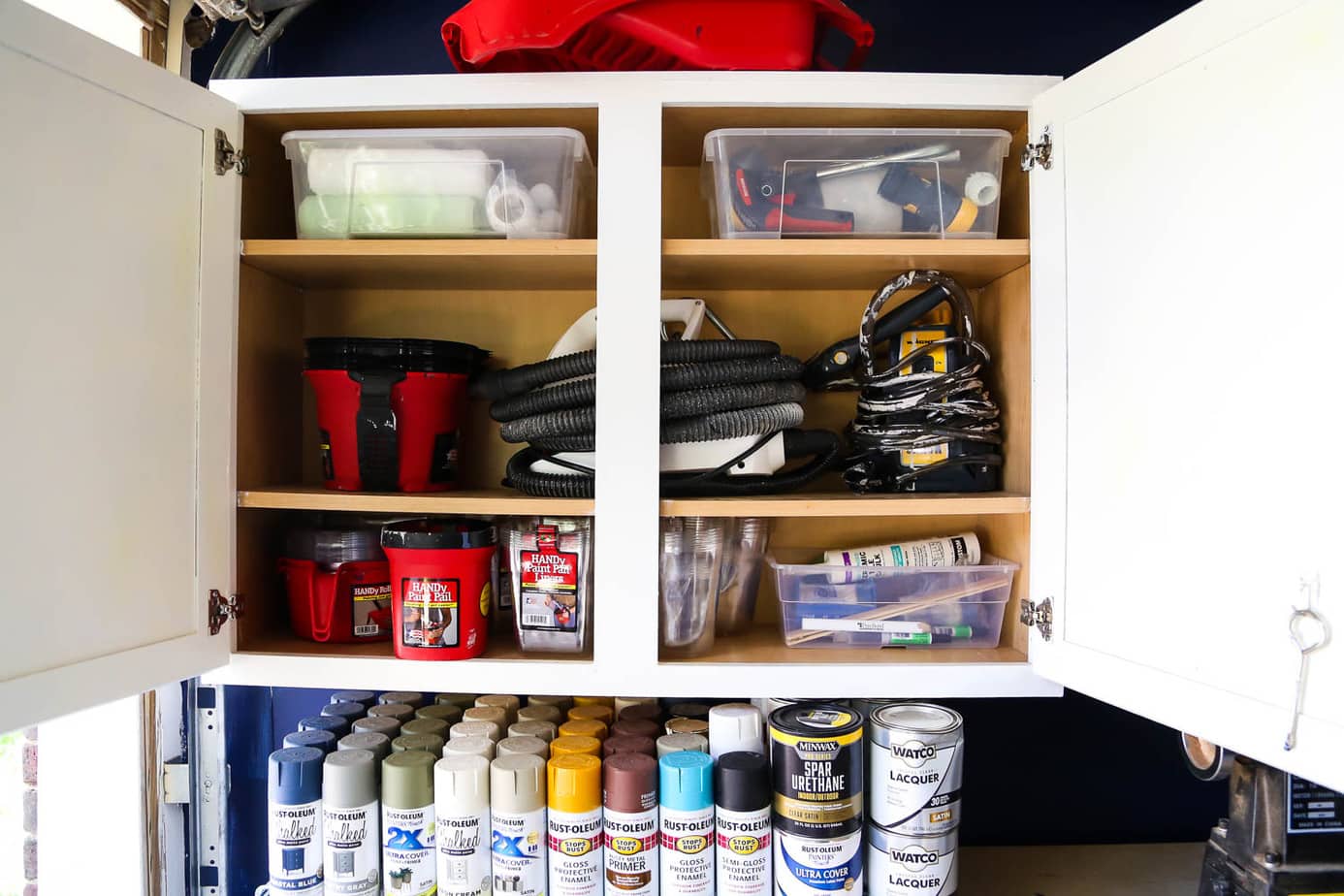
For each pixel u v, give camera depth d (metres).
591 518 1.15
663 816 1.06
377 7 1.43
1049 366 1.05
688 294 1.37
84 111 0.88
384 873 1.08
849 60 1.24
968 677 1.09
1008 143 1.11
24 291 0.82
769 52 1.08
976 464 1.20
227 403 1.06
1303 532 0.77
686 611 1.14
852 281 1.29
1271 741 0.79
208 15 1.29
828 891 1.03
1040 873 1.29
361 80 1.08
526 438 1.16
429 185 1.10
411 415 1.16
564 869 1.05
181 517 1.00
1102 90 0.97
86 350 0.88
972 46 1.41
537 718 1.23
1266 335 0.80
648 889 1.05
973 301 1.35
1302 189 0.77
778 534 1.37
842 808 1.04
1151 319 0.91
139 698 1.35
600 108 1.07
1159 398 0.90
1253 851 1.04
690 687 1.08
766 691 1.08
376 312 1.38
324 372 1.16
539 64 1.17
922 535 1.36
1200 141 0.86
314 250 1.10
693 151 1.28
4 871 1.39
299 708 1.43
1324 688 0.75
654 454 1.06
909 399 1.19
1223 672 0.84
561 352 1.22
